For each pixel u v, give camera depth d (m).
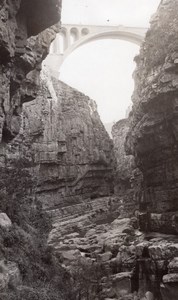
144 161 38.53
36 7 22.17
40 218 30.11
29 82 26.36
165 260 27.84
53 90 64.50
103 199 63.56
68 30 83.00
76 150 65.81
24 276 19.05
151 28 40.41
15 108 25.17
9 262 18.39
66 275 25.45
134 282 29.89
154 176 37.38
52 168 60.16
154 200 37.03
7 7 18.59
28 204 31.06
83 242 41.78
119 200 62.94
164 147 35.25
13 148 46.78
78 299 24.50
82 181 65.50
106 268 32.62
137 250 30.80
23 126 53.31
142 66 43.06
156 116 35.06
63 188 62.28
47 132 59.78
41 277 20.59
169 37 36.34
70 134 66.00
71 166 64.25
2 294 15.43
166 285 26.03
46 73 64.06
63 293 21.38
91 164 67.44
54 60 82.00
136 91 45.75
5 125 23.64
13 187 28.25
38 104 58.75
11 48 19.20
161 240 32.16
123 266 31.88
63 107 67.50
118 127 84.19
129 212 52.03
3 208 23.88
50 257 24.25
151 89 34.66
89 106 73.88
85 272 30.12
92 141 69.25
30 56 24.06
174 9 38.03
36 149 57.03
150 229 37.06
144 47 41.84
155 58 37.56
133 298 28.31
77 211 58.28
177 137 33.44
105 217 57.38
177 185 34.25
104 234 43.31
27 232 24.50
